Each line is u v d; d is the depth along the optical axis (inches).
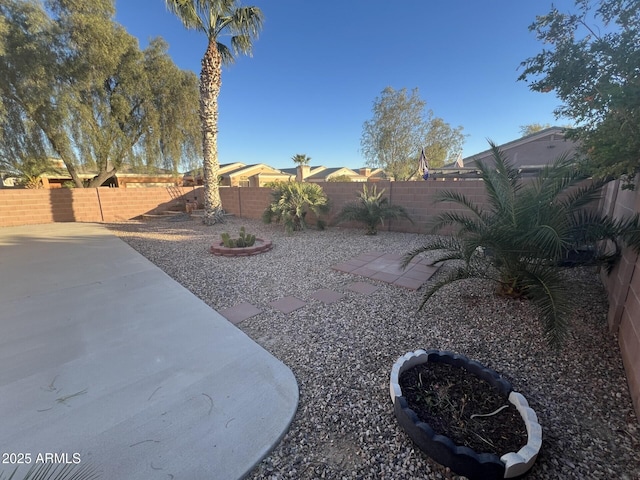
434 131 780.0
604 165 97.8
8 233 371.2
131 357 101.4
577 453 63.8
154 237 343.6
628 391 81.4
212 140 402.9
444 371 85.7
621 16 89.2
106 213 509.4
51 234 364.8
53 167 518.3
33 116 406.9
